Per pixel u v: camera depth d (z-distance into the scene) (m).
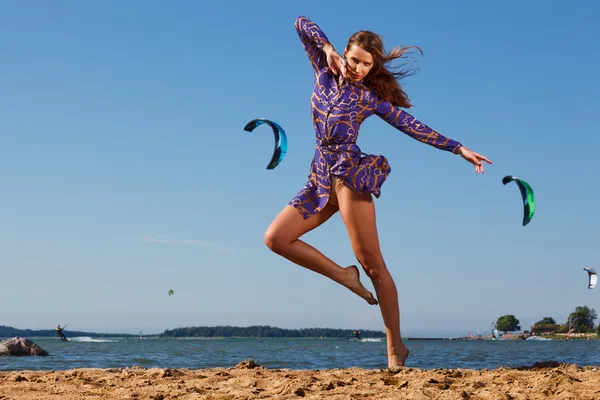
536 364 6.34
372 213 5.20
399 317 5.57
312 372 5.77
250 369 6.18
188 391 4.57
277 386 4.81
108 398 4.29
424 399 4.02
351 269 5.51
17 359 18.17
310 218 5.30
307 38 5.45
